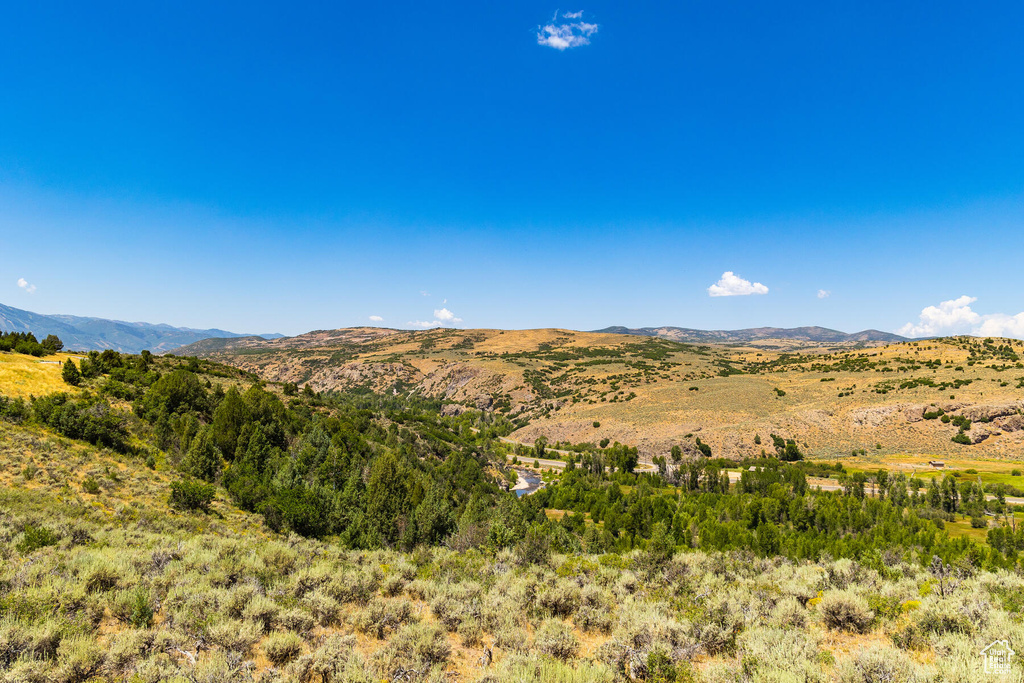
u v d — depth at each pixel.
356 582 16.69
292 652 11.88
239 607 13.78
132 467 42.66
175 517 33.69
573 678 10.57
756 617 14.25
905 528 47.12
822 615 13.97
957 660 9.60
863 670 9.73
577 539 48.59
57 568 14.96
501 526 36.97
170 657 10.91
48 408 44.81
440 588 17.03
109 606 12.96
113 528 26.38
